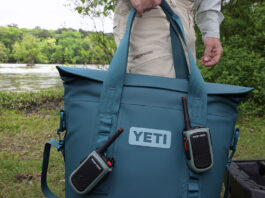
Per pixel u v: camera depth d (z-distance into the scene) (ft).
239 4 28.25
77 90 3.58
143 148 3.25
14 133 15.33
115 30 4.81
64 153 3.75
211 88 3.57
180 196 3.20
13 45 359.25
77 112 3.51
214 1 4.59
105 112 3.36
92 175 3.04
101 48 21.76
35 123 17.81
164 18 4.46
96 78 3.51
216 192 3.42
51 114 22.17
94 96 3.48
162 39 4.44
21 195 7.84
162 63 4.39
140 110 3.34
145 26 4.49
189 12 4.76
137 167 3.21
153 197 3.17
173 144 3.27
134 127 3.29
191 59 3.49
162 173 3.21
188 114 3.29
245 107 20.59
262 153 12.48
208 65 4.66
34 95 28.50
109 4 18.78
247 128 18.10
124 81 3.47
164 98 3.40
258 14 27.91
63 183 8.63
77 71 3.57
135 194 3.18
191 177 3.22
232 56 23.22
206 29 4.64
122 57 3.44
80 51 22.44
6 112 22.31
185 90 3.46
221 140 3.42
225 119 3.47
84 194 3.23
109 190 3.20
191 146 3.11
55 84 49.49
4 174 9.33
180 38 4.10
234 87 3.61
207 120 3.41
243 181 4.47
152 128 3.29
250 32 28.25
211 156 3.16
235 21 27.53
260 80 21.99
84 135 3.41
